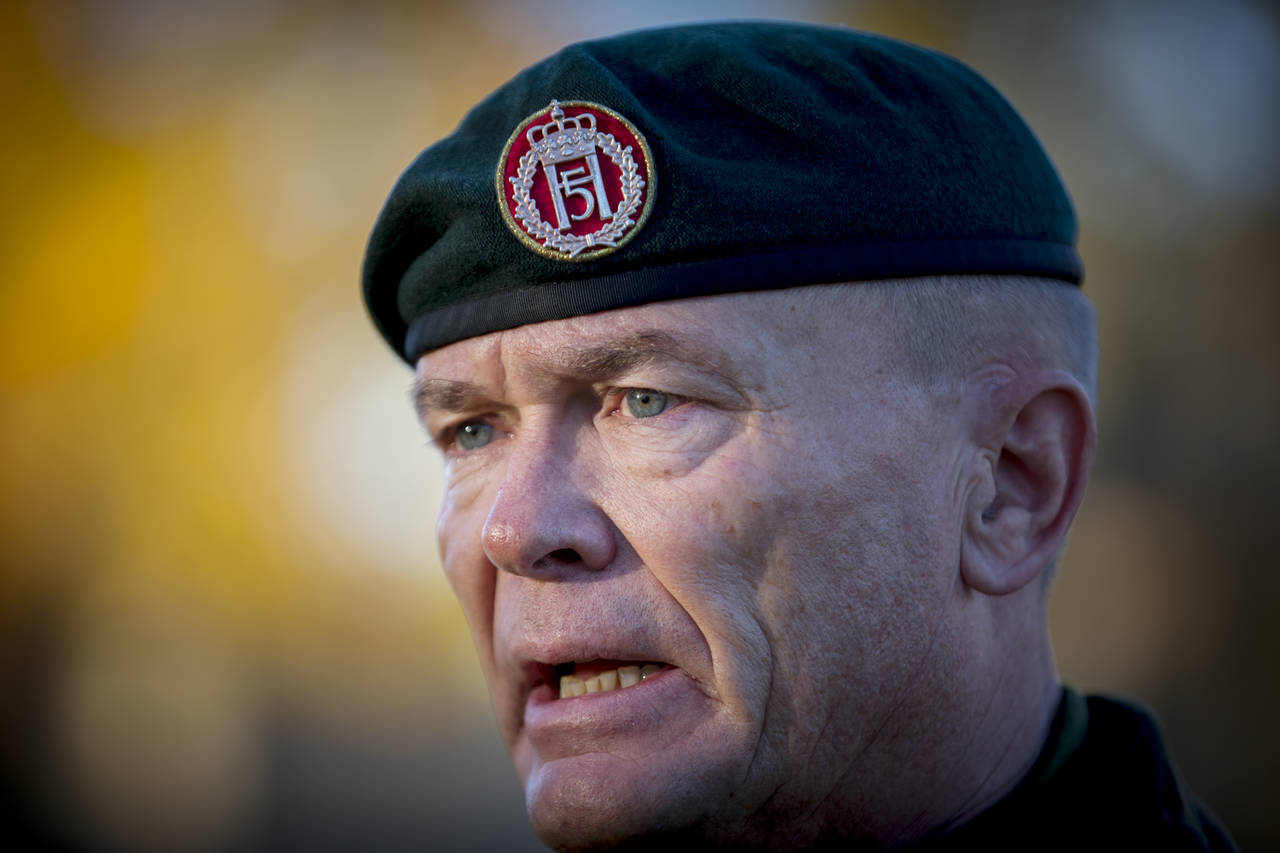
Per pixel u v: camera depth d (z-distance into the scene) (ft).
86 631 116.78
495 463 19.67
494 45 122.52
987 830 18.93
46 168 117.50
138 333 118.42
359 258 120.37
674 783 17.40
